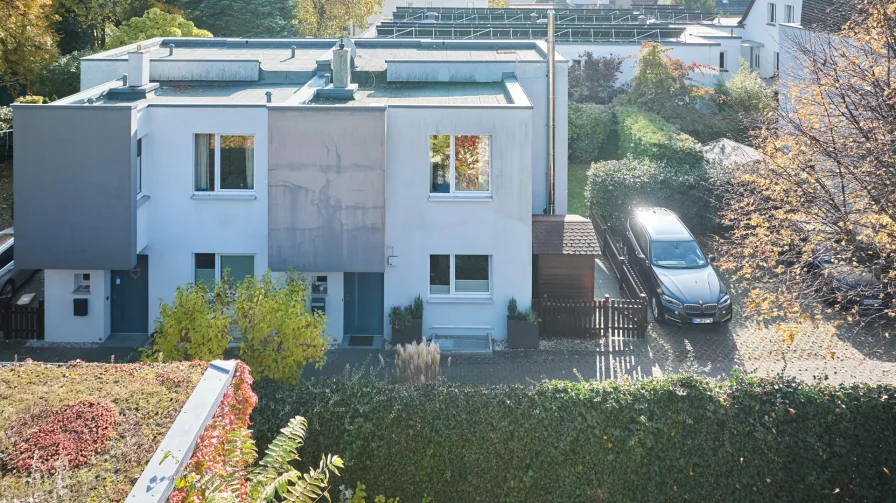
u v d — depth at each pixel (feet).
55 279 70.64
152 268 71.51
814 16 108.68
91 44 141.79
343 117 66.28
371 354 69.82
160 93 80.28
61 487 25.43
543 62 86.17
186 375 32.58
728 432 44.29
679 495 44.39
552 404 44.11
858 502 44.42
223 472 29.35
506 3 254.88
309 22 166.20
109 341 71.61
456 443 44.21
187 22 128.16
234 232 71.15
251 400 34.40
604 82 138.00
